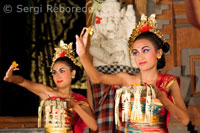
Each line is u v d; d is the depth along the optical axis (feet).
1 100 20.62
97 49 15.23
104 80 8.68
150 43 9.16
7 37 20.84
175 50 13.55
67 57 12.42
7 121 15.26
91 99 14.51
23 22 20.98
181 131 12.89
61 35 21.26
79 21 21.30
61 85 11.93
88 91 14.60
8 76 10.48
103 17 15.74
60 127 10.85
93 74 7.82
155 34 9.45
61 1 21.16
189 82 12.04
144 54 9.10
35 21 21.07
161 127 8.90
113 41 15.42
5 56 20.80
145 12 15.69
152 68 9.27
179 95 9.37
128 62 15.15
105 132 13.58
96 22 15.76
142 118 8.73
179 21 14.43
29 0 20.90
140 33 9.61
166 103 8.59
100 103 13.93
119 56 15.16
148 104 8.08
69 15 21.26
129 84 9.20
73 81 13.08
